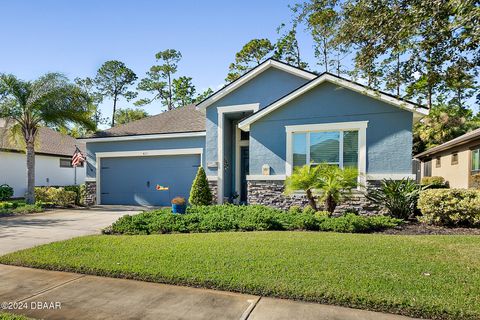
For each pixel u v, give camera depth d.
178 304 3.77
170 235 7.47
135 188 15.49
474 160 14.86
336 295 3.73
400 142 9.80
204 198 11.87
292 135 11.07
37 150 19.69
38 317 3.47
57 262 5.25
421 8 4.36
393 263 4.88
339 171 8.90
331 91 10.58
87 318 3.44
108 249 6.08
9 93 14.38
